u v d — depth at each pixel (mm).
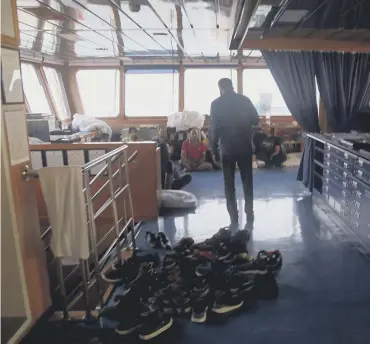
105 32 4559
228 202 4039
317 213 4363
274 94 8070
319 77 4941
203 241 3605
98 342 2221
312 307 2521
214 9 3174
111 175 2873
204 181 6059
